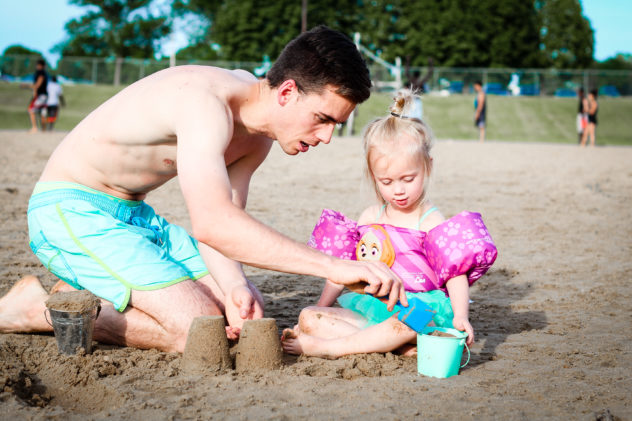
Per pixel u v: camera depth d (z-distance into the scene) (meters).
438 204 8.73
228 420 2.37
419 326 2.88
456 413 2.45
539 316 4.00
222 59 55.09
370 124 3.41
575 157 17.36
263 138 3.47
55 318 2.93
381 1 59.31
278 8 53.78
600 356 3.19
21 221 6.73
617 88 40.50
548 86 40.81
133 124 3.07
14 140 17.39
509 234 6.79
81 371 2.79
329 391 2.66
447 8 56.91
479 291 4.64
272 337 2.93
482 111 23.80
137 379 2.77
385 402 2.55
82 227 3.18
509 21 56.44
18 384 2.66
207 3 64.62
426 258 3.31
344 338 3.12
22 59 41.50
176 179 10.79
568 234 6.82
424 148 3.30
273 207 8.14
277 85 2.87
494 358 3.16
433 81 41.41
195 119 2.76
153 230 3.50
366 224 3.62
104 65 41.25
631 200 9.39
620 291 4.60
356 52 2.81
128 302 3.12
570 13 66.19
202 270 3.54
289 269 2.71
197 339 2.87
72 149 3.30
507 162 15.33
